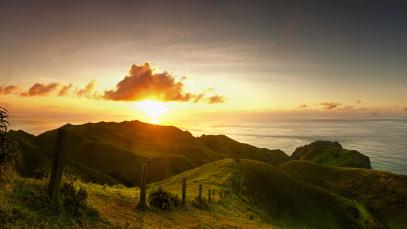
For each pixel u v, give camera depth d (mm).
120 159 135000
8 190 13875
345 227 63250
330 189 111750
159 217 20766
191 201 30328
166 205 23391
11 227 11055
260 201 57406
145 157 139000
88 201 17297
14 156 14781
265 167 74438
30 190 14578
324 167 126188
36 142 129250
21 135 128125
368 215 75000
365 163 172750
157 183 71062
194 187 47406
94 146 140375
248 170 69562
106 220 15805
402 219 88812
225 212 33031
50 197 14336
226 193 47312
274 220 47000
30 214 12617
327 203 68688
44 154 104625
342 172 120000
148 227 17219
